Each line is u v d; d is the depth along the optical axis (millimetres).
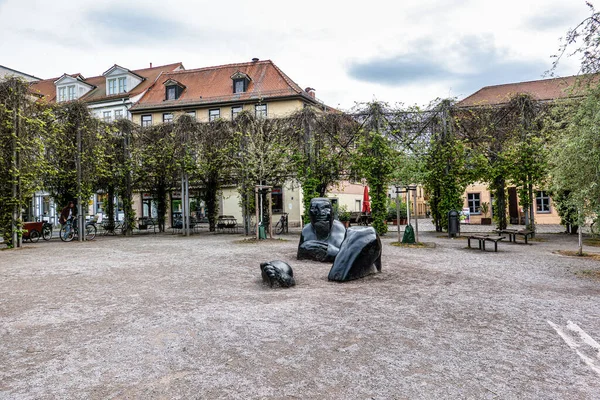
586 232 17953
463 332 4270
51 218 26609
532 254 10852
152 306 5445
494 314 4961
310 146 17281
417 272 8000
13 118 13734
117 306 5469
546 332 4270
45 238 18250
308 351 3721
